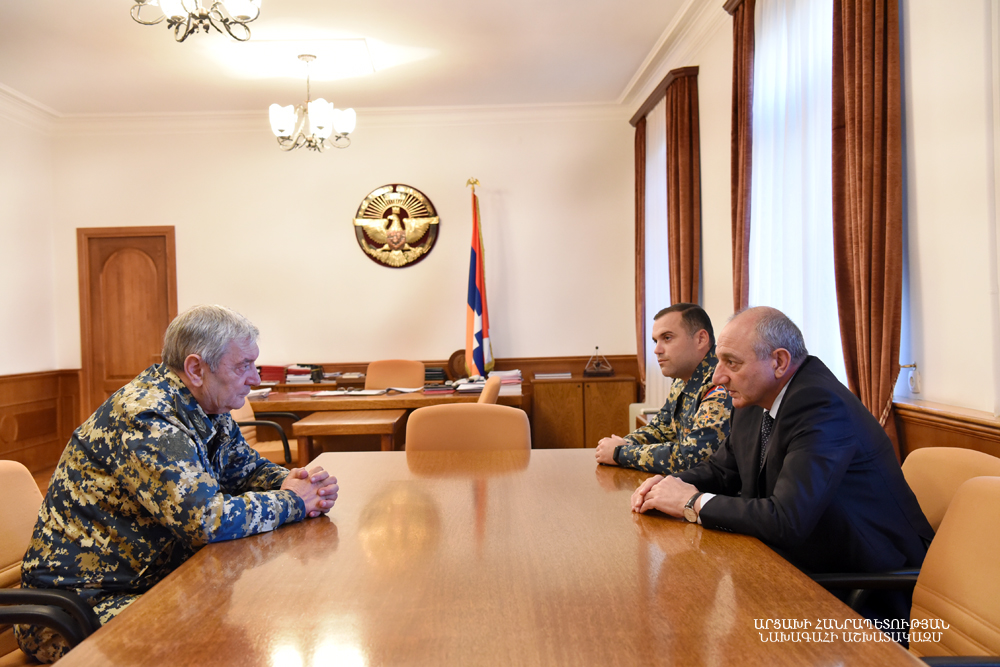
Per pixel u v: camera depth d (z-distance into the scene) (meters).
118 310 6.12
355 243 6.12
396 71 5.09
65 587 1.48
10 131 5.53
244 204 6.10
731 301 3.98
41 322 5.87
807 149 2.96
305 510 1.54
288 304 6.12
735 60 3.66
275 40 4.47
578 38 4.59
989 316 2.01
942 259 2.20
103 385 6.11
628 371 6.10
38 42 4.41
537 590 1.10
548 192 6.10
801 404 1.50
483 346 5.70
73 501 1.50
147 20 4.11
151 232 6.07
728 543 1.34
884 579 1.37
